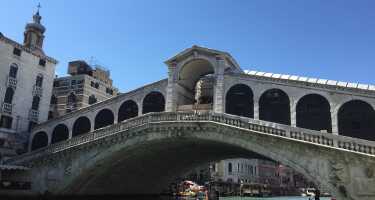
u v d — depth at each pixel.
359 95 24.52
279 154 21.69
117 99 33.56
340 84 25.48
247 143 22.89
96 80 47.22
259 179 75.06
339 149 19.86
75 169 29.30
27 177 31.41
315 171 20.42
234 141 23.41
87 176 29.73
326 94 25.58
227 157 34.50
